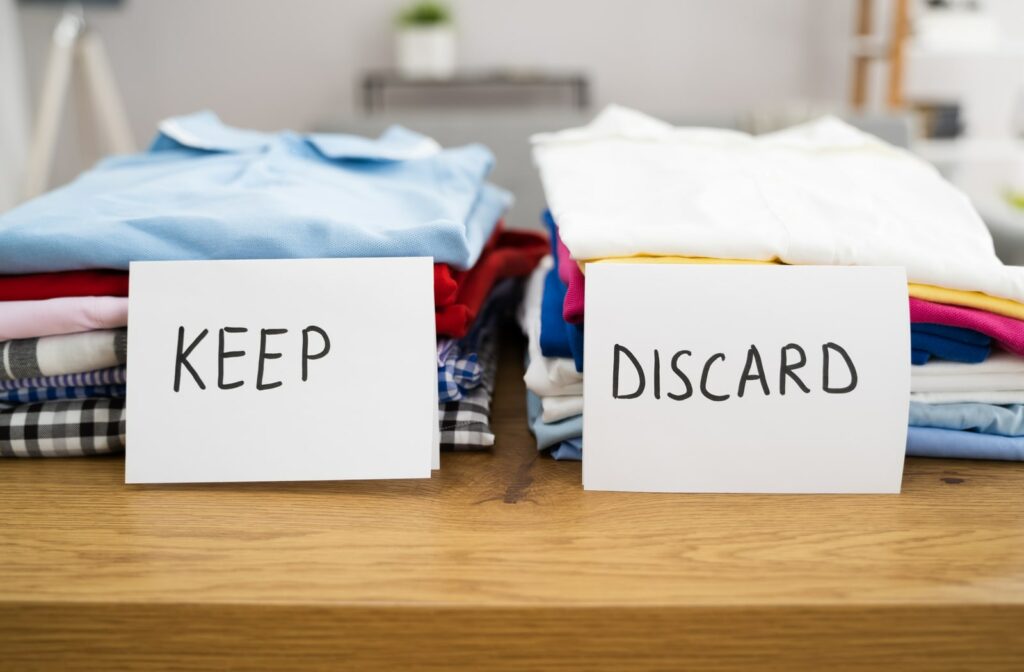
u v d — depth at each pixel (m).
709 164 0.68
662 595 0.39
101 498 0.49
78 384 0.54
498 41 4.02
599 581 0.40
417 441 0.50
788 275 0.50
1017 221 0.87
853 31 3.96
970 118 4.02
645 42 4.04
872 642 0.39
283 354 0.51
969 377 0.53
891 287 0.50
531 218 1.49
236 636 0.39
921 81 4.01
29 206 0.61
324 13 3.95
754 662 0.39
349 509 0.48
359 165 0.73
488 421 0.60
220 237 0.53
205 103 4.02
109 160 0.77
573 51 4.04
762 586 0.40
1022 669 0.39
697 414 0.50
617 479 0.50
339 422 0.51
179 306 0.51
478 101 4.10
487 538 0.45
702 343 0.50
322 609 0.39
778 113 1.49
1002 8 3.87
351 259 0.52
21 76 2.91
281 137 0.74
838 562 0.42
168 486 0.51
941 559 0.43
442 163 0.74
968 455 0.54
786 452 0.50
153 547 0.44
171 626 0.39
